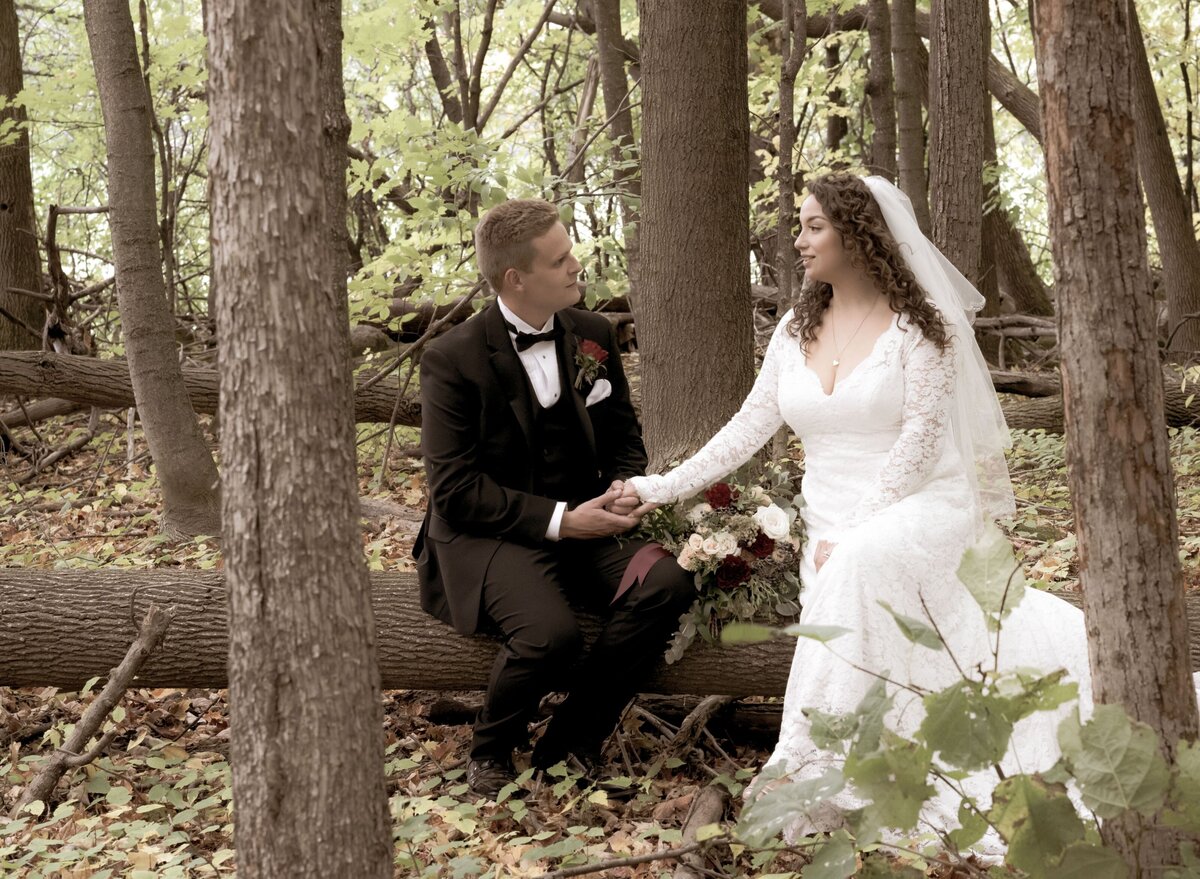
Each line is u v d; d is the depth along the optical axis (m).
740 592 3.35
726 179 4.27
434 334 7.93
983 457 3.38
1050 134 1.88
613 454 3.69
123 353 8.84
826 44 9.25
